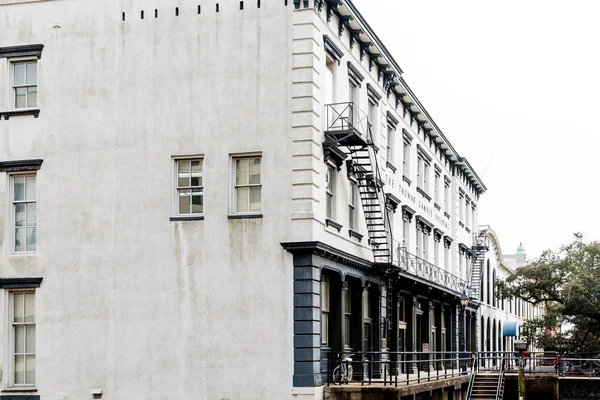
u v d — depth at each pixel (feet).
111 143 97.96
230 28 95.71
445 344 170.40
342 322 101.35
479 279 205.98
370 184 110.01
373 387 91.09
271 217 92.22
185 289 93.91
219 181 94.27
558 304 203.72
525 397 137.39
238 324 91.97
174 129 96.17
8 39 102.12
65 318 97.19
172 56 97.14
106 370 95.30
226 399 91.35
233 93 94.89
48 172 99.55
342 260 100.99
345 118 97.60
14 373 98.84
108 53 99.14
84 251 97.45
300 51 93.45
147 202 96.12
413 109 144.36
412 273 131.13
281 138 92.94
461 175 195.52
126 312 95.35
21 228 100.89
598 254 194.39
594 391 142.10
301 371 89.66
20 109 100.99
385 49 119.96
